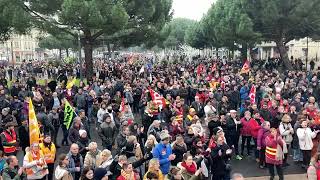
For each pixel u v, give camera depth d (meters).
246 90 21.17
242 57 55.25
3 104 17.58
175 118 13.38
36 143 9.70
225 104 17.23
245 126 14.01
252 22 39.53
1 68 46.66
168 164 9.48
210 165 10.20
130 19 32.41
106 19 27.16
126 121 11.85
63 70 40.97
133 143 9.94
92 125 20.06
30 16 28.33
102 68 39.44
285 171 12.90
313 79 22.66
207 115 14.73
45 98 18.55
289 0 36.41
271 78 25.45
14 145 12.22
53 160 10.66
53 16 30.02
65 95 19.84
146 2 31.86
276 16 36.66
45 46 88.19
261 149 12.87
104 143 12.74
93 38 32.78
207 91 20.55
